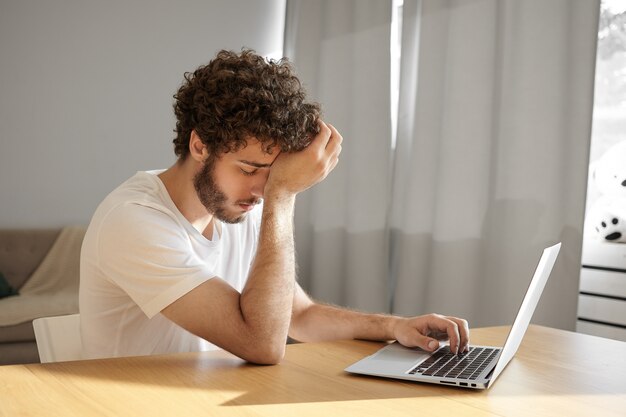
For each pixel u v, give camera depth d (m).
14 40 4.57
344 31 4.39
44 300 3.97
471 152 3.53
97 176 4.80
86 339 1.44
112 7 4.79
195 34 5.01
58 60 4.68
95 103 4.78
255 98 1.27
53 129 4.68
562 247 3.11
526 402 1.00
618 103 3.22
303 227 4.66
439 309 3.64
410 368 1.15
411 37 3.95
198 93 1.32
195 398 0.95
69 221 4.74
